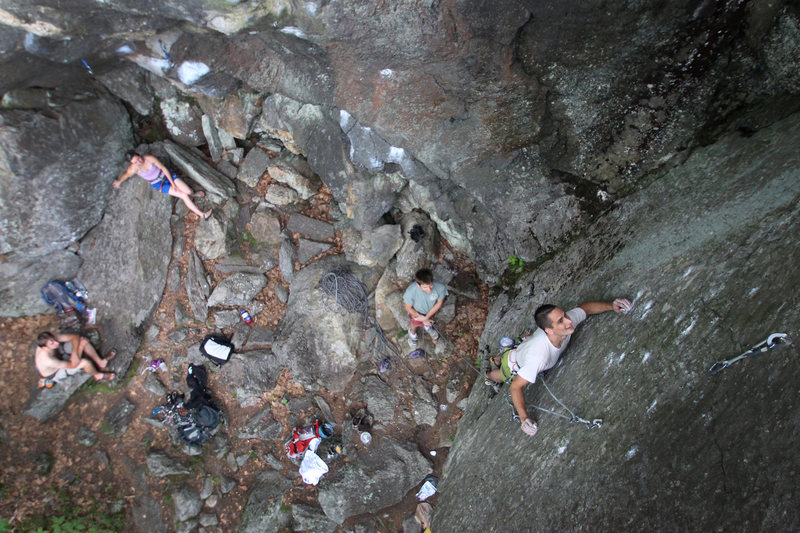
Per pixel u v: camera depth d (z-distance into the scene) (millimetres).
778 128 4023
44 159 5965
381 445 6406
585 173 5418
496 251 6578
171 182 6734
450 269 6988
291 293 7145
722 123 4586
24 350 6578
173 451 6527
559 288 5434
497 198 5887
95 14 4812
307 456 6324
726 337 3133
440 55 4754
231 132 7094
